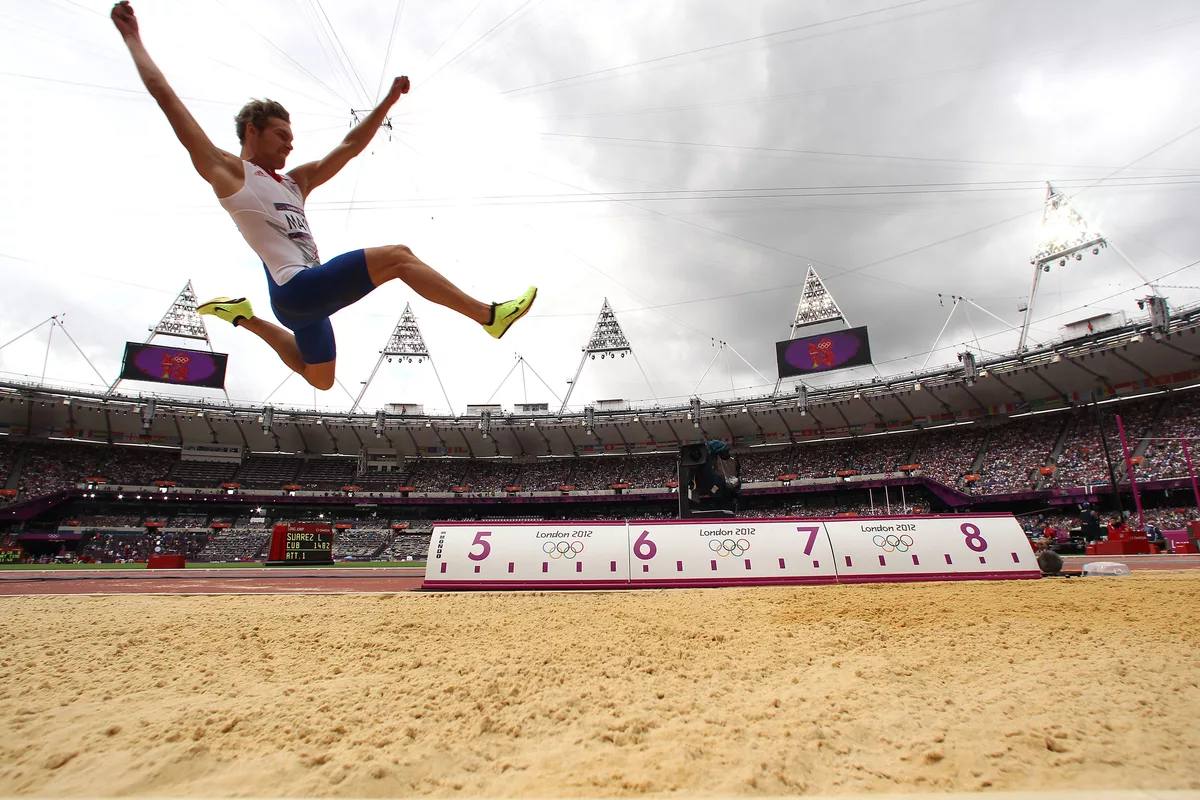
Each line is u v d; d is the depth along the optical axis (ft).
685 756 10.18
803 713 12.59
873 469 174.40
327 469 201.36
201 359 178.09
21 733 11.92
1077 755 9.84
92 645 21.59
